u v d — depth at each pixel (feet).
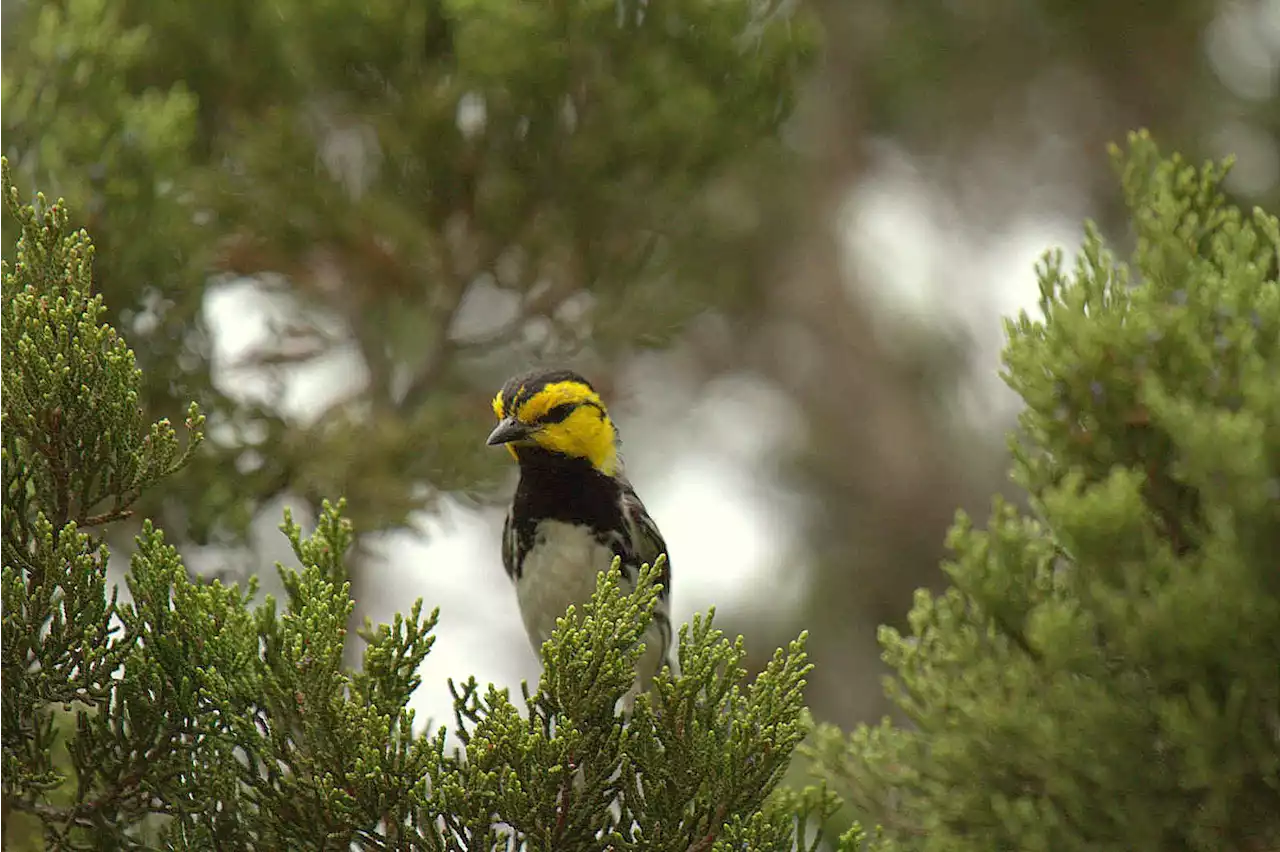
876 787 25.48
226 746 23.72
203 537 40.01
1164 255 24.57
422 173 43.78
